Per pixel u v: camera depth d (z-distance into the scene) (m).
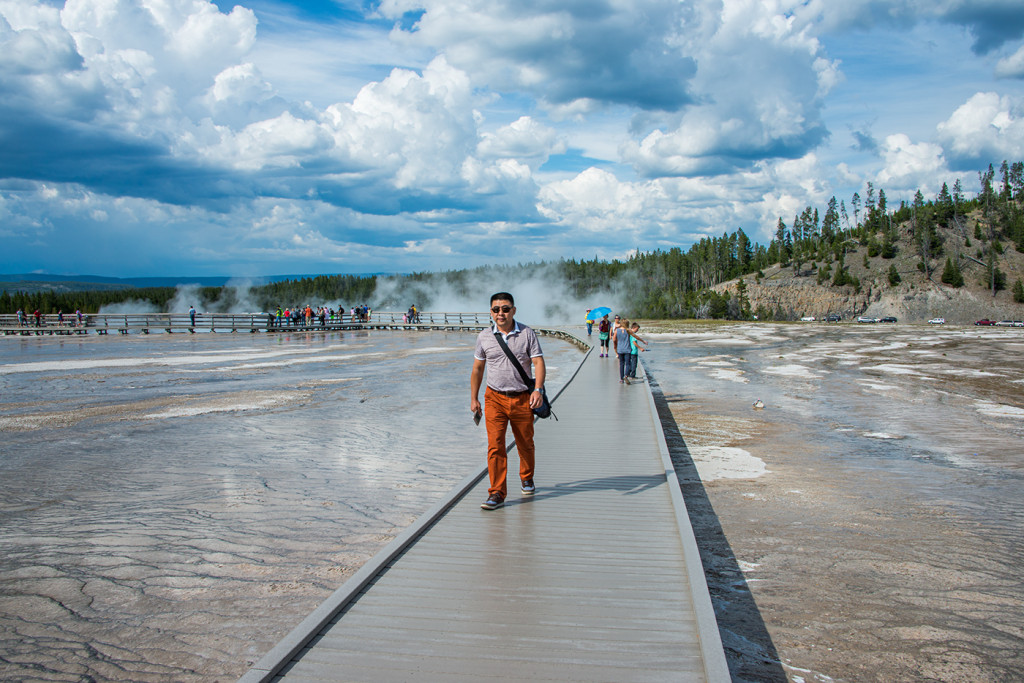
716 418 13.30
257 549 5.83
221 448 10.12
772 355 28.58
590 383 15.52
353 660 3.26
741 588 5.11
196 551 5.79
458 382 18.61
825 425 12.51
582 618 3.68
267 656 3.20
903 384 18.75
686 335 43.69
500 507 5.70
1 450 9.99
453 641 3.44
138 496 7.52
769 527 6.57
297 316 50.78
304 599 4.82
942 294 149.88
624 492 6.23
